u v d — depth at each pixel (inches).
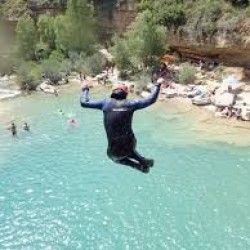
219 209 1266.0
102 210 1286.9
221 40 2306.8
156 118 1956.2
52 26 2930.6
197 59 2529.5
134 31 2518.5
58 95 2351.1
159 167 1525.6
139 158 435.8
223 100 1996.8
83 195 1374.3
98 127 1893.5
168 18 2524.6
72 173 1515.7
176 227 1189.1
